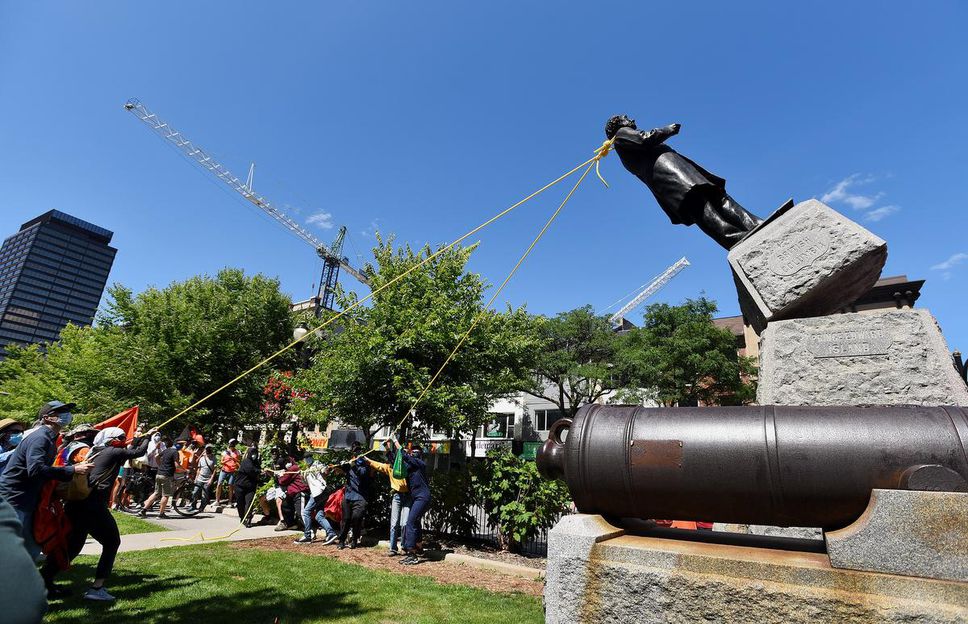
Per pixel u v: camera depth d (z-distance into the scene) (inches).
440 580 255.4
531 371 1123.3
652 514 115.4
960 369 166.6
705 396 945.5
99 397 831.7
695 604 96.3
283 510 405.7
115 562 256.4
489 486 347.3
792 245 174.4
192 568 249.8
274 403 789.2
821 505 99.9
